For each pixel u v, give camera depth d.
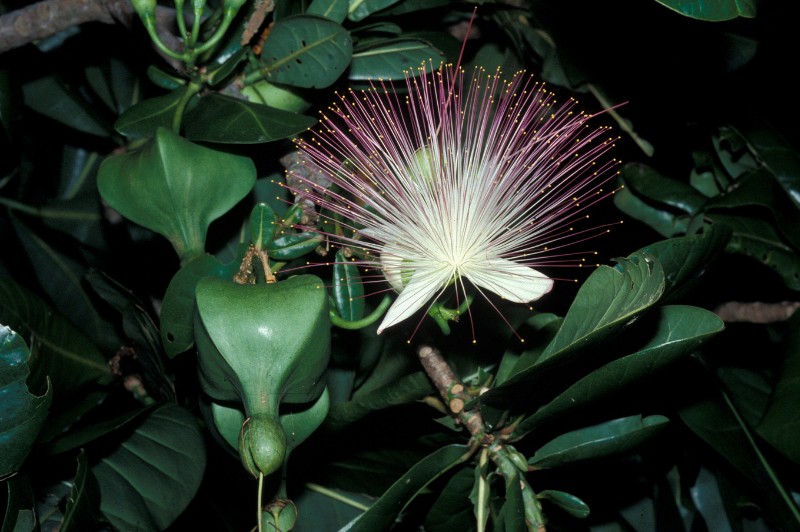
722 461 1.21
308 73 1.08
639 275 0.97
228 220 1.13
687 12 1.02
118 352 1.20
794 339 1.16
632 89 1.21
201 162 1.01
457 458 1.04
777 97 1.26
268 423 0.93
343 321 1.03
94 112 1.22
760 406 1.24
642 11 1.20
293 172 1.07
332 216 1.03
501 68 1.22
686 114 1.25
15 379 1.01
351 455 1.17
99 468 1.10
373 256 1.03
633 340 1.02
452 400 1.05
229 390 0.96
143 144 1.07
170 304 1.01
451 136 1.04
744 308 1.27
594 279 0.99
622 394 1.08
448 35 1.19
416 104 1.14
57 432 1.10
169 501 1.10
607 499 1.18
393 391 1.08
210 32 1.07
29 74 1.21
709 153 1.27
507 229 1.04
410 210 1.02
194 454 1.11
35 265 1.23
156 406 1.10
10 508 1.01
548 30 1.20
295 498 1.18
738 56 1.20
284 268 1.06
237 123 1.03
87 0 1.11
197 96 1.06
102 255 1.24
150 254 1.21
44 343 1.11
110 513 1.08
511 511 1.01
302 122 1.03
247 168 1.03
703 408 1.16
